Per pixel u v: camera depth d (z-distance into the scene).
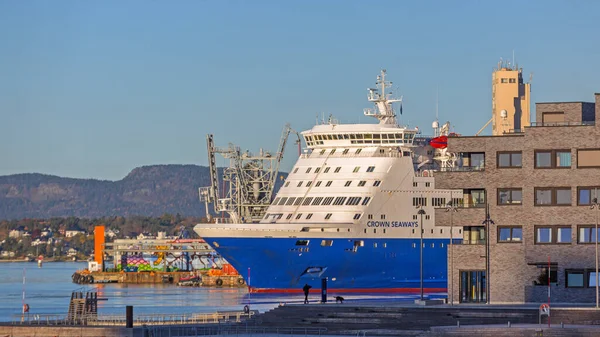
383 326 177.62
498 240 198.75
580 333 150.88
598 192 193.38
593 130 194.00
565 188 195.25
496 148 199.50
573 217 194.12
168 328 184.00
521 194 197.75
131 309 186.25
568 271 193.75
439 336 154.62
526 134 197.12
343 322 182.50
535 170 196.38
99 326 191.12
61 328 187.88
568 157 195.25
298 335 174.12
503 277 197.38
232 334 179.50
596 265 181.00
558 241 194.88
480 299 199.50
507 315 170.75
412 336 167.62
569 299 193.00
